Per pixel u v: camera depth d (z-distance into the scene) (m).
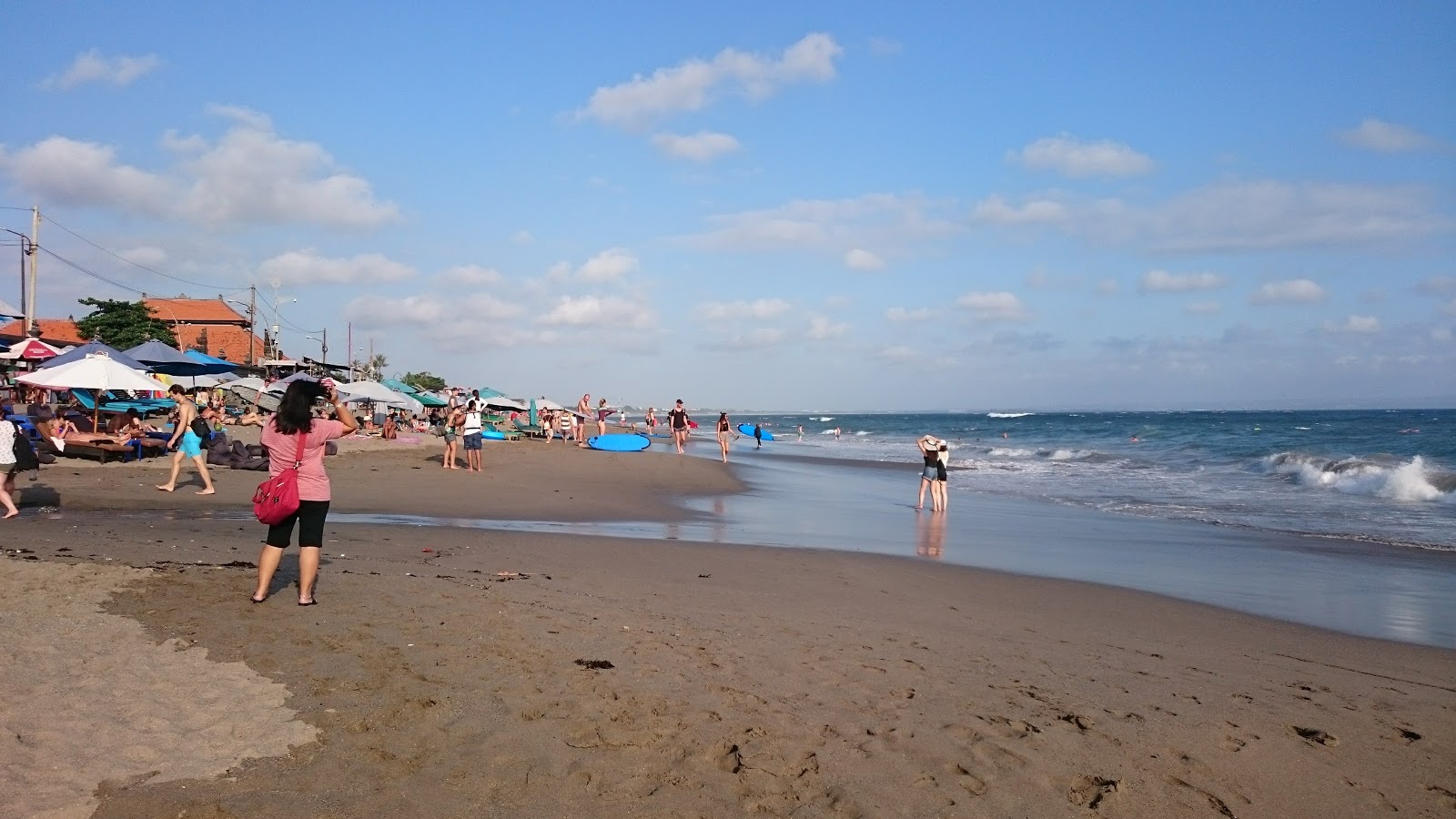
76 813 3.55
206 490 15.61
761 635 7.25
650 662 6.11
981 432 77.12
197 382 34.06
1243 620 9.25
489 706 5.04
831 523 16.72
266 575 6.89
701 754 4.66
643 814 4.02
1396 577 11.80
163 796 3.75
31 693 4.66
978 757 4.90
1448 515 18.55
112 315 48.78
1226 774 4.94
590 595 8.42
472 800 4.00
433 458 25.97
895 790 4.43
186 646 5.62
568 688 5.44
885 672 6.38
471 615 7.00
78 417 22.78
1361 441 44.38
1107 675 6.75
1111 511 19.28
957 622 8.52
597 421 54.56
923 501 21.22
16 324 37.31
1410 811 4.63
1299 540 15.11
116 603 6.51
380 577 8.38
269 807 3.76
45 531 10.63
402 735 4.57
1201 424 83.69
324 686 5.11
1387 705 6.36
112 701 4.66
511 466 25.09
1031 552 13.48
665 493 21.58
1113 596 10.27
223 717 4.59
